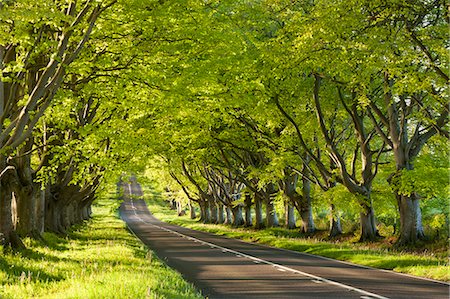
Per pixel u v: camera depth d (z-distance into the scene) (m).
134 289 11.33
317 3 24.97
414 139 30.98
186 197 97.50
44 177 24.73
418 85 21.11
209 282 17.08
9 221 21.11
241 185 68.19
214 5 21.31
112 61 18.47
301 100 33.34
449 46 22.14
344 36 20.33
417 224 30.62
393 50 19.69
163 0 16.78
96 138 22.44
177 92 19.58
